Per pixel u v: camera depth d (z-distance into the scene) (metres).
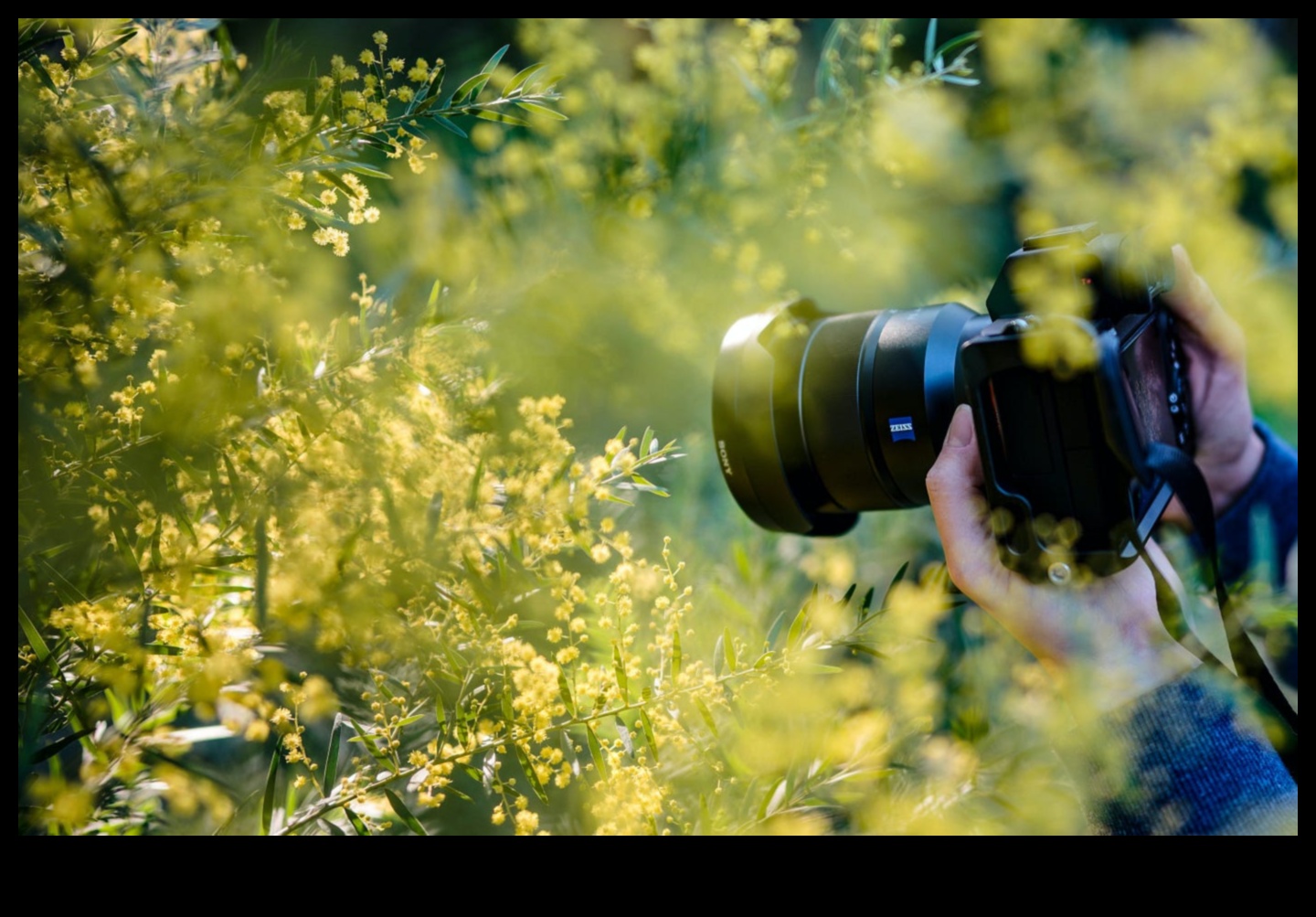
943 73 1.10
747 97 1.17
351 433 0.84
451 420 0.91
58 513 0.82
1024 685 0.98
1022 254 1.06
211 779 1.05
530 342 1.24
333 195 0.93
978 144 1.06
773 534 1.48
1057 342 0.94
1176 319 1.39
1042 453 0.99
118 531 0.78
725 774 0.99
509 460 0.91
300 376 0.86
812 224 1.28
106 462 0.82
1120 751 0.91
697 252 1.24
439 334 0.93
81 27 0.84
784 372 1.31
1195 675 0.95
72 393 0.83
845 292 1.56
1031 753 0.90
